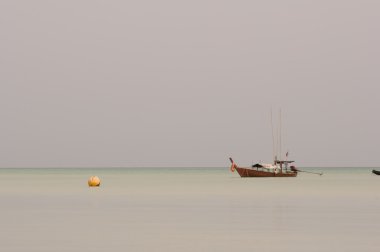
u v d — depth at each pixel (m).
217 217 42.38
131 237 32.66
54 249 28.80
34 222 39.66
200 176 153.12
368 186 87.06
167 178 133.00
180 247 29.31
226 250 28.48
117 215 44.03
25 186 90.50
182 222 39.44
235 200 58.12
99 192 72.81
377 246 29.41
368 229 35.50
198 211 46.91
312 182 103.62
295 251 28.17
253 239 31.78
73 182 107.88
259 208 49.19
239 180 113.88
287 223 38.59
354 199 59.03
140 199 59.91
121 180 119.75
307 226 37.00
